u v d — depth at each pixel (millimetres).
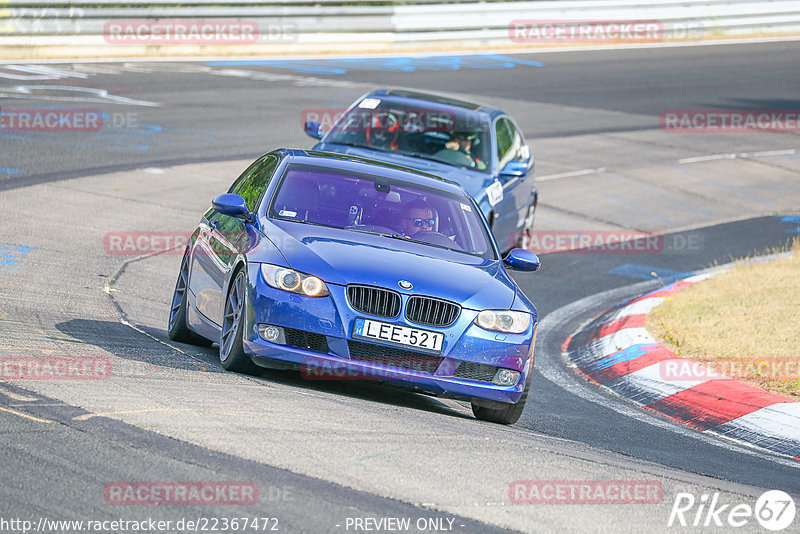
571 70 108438
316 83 87750
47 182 49906
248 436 18672
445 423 23047
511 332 24703
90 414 18797
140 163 56719
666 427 28078
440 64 105062
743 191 72188
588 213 62125
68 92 72438
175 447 17516
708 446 26266
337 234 26047
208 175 56406
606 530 16469
